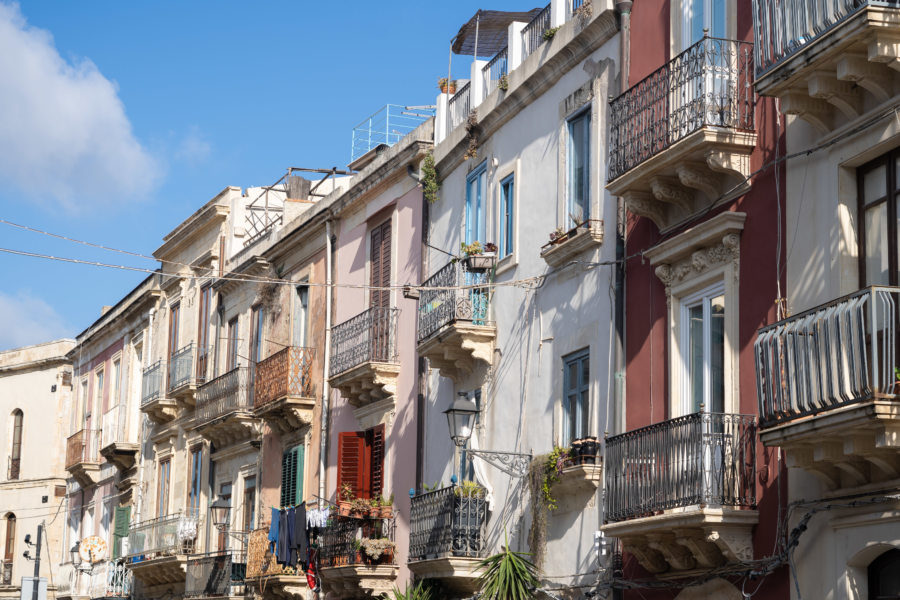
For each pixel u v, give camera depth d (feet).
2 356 168.96
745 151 49.80
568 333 63.87
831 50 41.45
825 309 40.55
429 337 73.87
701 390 52.75
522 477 66.23
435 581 72.90
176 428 123.95
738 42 50.70
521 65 71.00
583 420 62.18
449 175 80.53
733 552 46.78
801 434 40.81
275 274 107.65
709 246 52.06
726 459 47.52
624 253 59.36
